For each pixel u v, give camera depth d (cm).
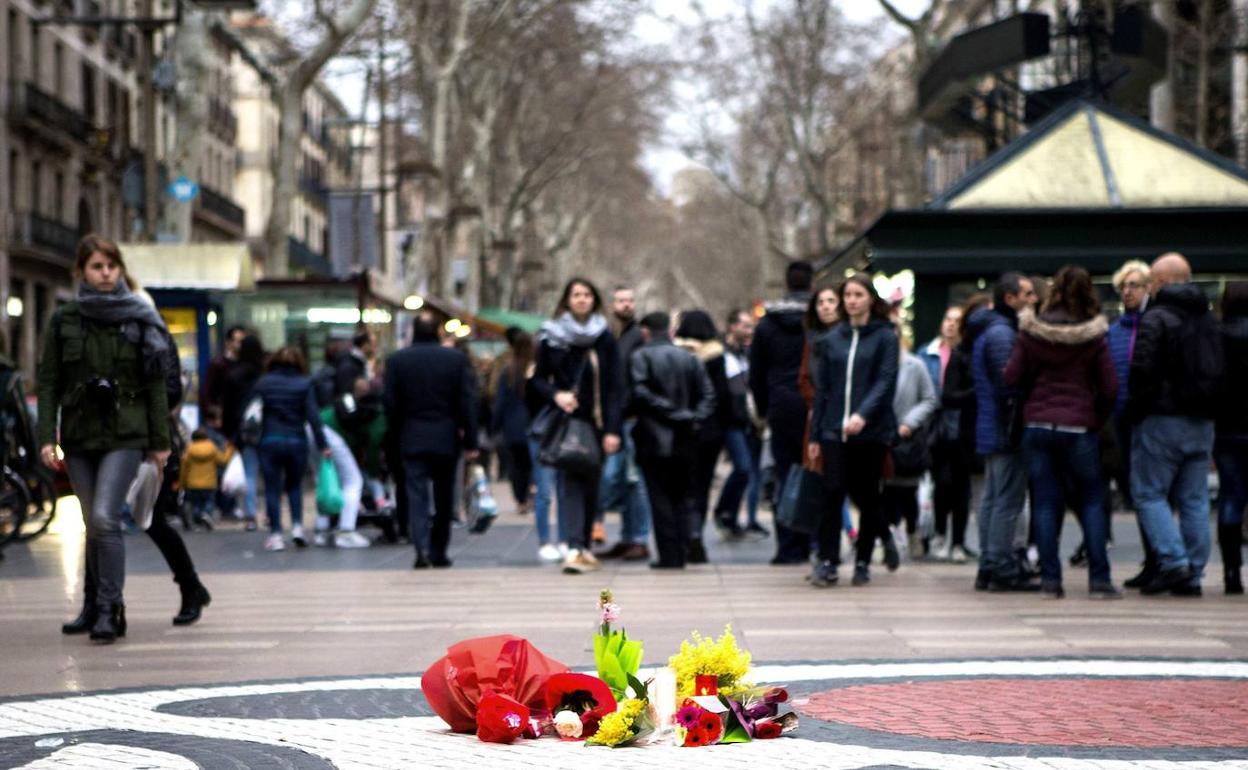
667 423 1288
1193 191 1842
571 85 5888
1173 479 1097
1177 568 1073
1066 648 829
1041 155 1875
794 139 4969
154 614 1021
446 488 1356
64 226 4891
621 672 601
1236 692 681
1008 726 602
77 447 901
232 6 2984
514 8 4556
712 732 565
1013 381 1069
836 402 1144
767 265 5894
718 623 937
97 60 5228
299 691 702
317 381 1588
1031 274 1781
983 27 2217
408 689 705
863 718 620
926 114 2564
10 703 679
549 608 1023
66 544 1612
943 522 1391
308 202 8156
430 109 4072
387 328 2970
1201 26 3228
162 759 552
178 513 1856
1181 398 1062
